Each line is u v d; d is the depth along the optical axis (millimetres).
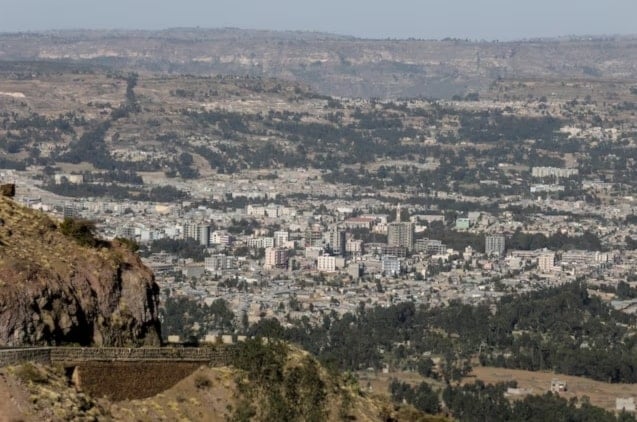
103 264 169375
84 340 163500
